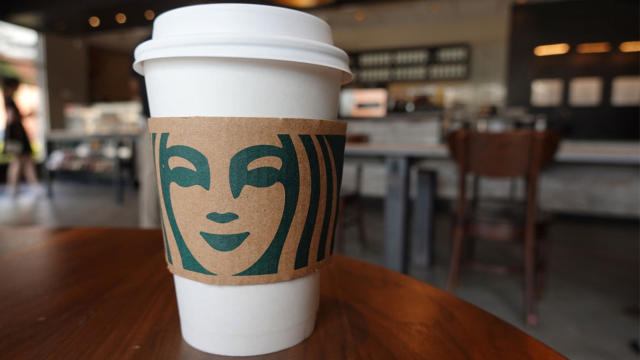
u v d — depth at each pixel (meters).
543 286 1.24
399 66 4.39
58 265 0.26
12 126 2.90
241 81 0.15
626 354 0.86
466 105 4.54
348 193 1.51
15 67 4.00
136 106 4.26
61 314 0.18
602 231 2.05
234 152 0.15
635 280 1.33
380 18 3.49
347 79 0.19
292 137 0.16
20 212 2.36
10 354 0.15
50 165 2.91
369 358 0.15
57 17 3.13
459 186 1.04
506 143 0.94
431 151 1.05
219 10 0.16
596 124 2.80
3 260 0.27
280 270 0.16
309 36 0.17
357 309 0.20
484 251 1.62
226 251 0.16
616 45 2.72
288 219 0.16
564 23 2.83
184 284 0.17
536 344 0.16
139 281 0.23
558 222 2.26
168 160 0.16
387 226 1.13
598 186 2.22
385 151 1.08
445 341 0.16
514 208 1.20
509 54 2.98
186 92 0.16
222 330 0.16
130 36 4.28
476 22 3.63
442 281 1.29
